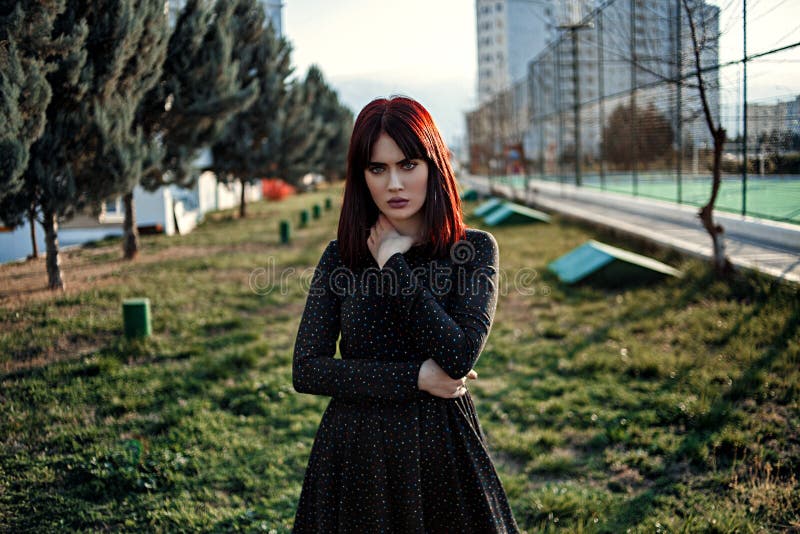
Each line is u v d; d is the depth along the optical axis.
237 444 4.24
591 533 3.09
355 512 1.68
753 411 4.28
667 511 3.28
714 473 3.60
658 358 5.38
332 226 17.16
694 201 10.33
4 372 5.35
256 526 3.27
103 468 3.79
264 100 17.72
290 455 4.11
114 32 7.18
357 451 1.67
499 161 27.67
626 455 3.96
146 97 10.03
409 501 1.64
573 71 16.00
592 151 15.47
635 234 10.64
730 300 6.71
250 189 30.05
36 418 4.49
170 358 5.95
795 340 5.17
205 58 10.66
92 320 6.76
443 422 1.68
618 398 4.80
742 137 8.14
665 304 7.03
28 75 5.93
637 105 12.06
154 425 4.46
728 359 5.19
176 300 7.99
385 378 1.59
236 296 8.59
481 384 5.39
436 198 1.69
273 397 5.11
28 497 3.53
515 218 14.87
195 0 10.30
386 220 1.74
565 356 5.91
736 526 3.00
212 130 11.31
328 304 1.75
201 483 3.78
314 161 23.02
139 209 14.92
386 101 1.74
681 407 4.37
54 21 6.66
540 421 4.56
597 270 8.40
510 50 68.69
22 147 5.81
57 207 7.16
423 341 1.57
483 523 1.68
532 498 3.49
